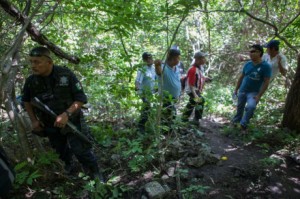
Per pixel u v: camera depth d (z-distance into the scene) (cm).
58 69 335
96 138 480
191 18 1111
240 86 596
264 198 366
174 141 444
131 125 536
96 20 489
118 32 471
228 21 1066
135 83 509
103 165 418
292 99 559
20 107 417
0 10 405
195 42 1184
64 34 620
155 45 999
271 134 540
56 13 495
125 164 418
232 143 515
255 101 550
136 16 429
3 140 430
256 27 1046
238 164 429
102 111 604
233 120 602
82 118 368
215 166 418
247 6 898
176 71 512
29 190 358
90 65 521
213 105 789
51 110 337
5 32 407
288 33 659
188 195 353
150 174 392
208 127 613
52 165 400
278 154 469
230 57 1127
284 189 383
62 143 379
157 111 411
